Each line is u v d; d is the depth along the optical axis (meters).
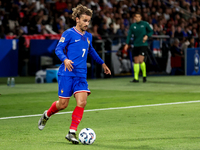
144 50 49.44
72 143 15.48
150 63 63.28
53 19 68.62
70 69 15.97
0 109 26.70
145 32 48.62
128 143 15.48
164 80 53.91
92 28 68.56
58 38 66.94
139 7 80.75
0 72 61.78
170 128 18.95
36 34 66.50
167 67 65.00
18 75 63.94
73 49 16.61
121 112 24.73
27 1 70.06
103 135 17.33
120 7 79.19
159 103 29.00
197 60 65.00
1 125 20.27
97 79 57.22
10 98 33.28
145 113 24.17
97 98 32.72
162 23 82.69
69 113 24.62
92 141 15.31
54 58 61.94
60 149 14.44
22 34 65.44
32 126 19.92
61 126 19.91
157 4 86.81
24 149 14.48
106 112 24.78
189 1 97.50
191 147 14.58
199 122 20.66
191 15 92.44
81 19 16.59
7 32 65.31
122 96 34.12
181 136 16.84
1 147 14.86
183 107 26.62
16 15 66.19
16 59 63.06
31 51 63.41
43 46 63.12
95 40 58.19
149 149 14.33
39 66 63.12
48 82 52.47
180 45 66.31
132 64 62.19
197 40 70.62
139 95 34.78
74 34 16.69
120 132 18.03
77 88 16.36
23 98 33.28
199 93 35.91
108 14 74.50
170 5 92.12
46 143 15.65
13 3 67.19
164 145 14.99
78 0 72.94
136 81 50.72
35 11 69.00
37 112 25.33
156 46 63.69
